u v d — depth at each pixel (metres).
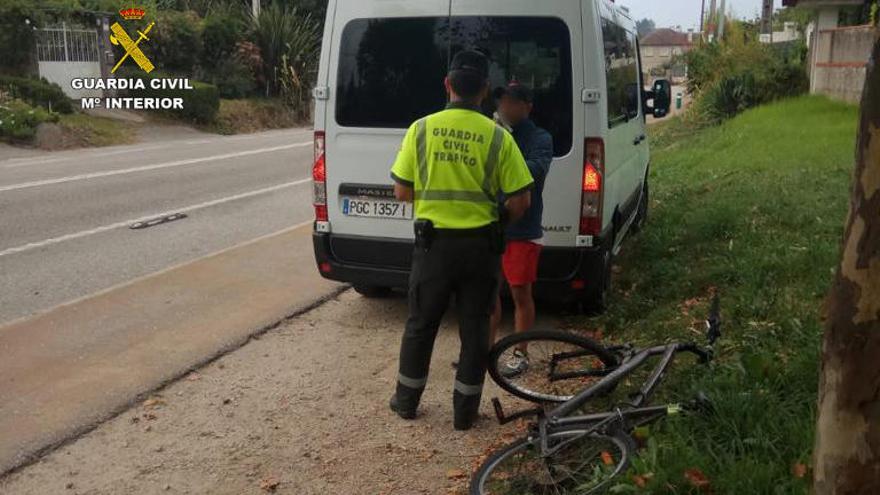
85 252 8.52
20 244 8.84
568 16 5.34
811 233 7.10
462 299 4.33
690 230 7.80
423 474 3.94
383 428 4.43
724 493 3.23
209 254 8.41
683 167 13.11
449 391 4.91
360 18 5.71
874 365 2.11
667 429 3.72
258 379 5.10
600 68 5.41
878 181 2.04
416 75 5.62
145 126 25.36
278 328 6.05
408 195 4.35
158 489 3.84
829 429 2.22
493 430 4.39
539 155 4.73
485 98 4.74
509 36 5.44
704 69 26.47
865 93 2.05
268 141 23.47
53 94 22.61
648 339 5.34
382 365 5.33
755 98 22.34
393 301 6.70
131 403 4.71
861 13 22.81
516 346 4.60
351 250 5.91
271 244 8.76
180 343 5.67
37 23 23.52
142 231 9.63
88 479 3.93
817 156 11.78
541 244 5.35
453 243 4.20
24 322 6.12
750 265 6.19
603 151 5.43
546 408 4.33
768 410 3.74
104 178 13.97
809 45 24.30
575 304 6.01
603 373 4.37
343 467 4.02
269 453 4.17
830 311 2.20
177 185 13.40
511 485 3.55
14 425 4.42
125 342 5.70
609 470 3.43
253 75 33.47
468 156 4.15
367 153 5.76
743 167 11.70
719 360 4.58
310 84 35.53
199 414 4.61
